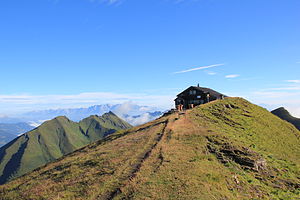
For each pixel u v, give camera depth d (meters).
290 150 61.53
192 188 26.28
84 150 64.81
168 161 34.94
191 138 48.00
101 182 30.47
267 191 30.67
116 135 74.44
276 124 81.81
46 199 28.86
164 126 62.12
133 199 24.38
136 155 40.16
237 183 31.06
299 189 33.22
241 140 54.44
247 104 94.25
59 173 40.62
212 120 68.69
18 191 36.41
